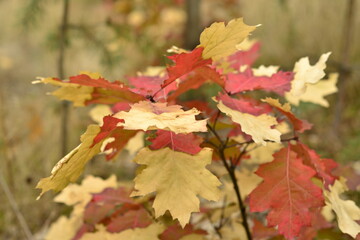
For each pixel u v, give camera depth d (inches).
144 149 70.6
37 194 131.0
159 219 79.1
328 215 87.1
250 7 228.2
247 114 72.9
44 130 162.4
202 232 79.3
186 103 82.7
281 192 74.5
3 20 302.7
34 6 135.0
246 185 85.4
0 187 127.2
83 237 79.3
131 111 68.1
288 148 76.2
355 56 188.9
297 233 73.4
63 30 134.7
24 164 138.9
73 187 86.7
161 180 69.3
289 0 212.2
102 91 77.2
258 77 77.9
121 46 155.2
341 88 153.3
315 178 76.0
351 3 149.4
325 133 163.5
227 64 79.0
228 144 79.1
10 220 121.9
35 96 185.6
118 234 78.1
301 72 76.8
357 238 75.0
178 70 72.2
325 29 201.5
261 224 83.6
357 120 169.3
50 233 85.7
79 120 171.2
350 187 82.7
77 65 211.5
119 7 193.2
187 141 71.0
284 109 74.6
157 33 191.8
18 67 259.8
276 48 209.0
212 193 69.0
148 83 77.7
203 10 199.2
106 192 84.4
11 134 134.5
